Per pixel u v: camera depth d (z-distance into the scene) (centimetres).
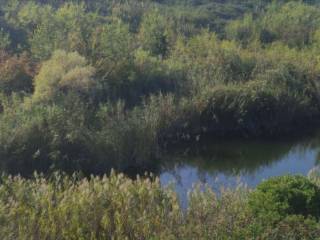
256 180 2703
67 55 3225
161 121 3141
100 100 3134
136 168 2741
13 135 2470
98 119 2773
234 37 5156
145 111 3012
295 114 3694
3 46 3588
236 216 1471
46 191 1631
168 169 2845
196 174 2769
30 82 3189
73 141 2545
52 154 2481
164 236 1369
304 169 2939
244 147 3269
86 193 1583
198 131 3344
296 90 3828
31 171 2466
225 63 4003
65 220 1508
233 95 3472
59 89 2997
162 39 4434
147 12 5441
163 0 6350
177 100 3391
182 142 3225
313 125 3775
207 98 3391
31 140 2489
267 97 3550
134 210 1573
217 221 1435
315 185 1634
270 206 1498
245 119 3488
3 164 2430
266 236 1323
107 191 1614
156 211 1566
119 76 3347
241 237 1330
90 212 1542
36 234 1465
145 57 3641
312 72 4047
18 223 1463
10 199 1555
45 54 3503
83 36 3678
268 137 3497
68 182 1961
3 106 2798
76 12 4191
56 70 3019
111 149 2645
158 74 3566
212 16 5944
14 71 3164
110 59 3459
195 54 4131
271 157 3133
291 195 1534
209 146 3234
